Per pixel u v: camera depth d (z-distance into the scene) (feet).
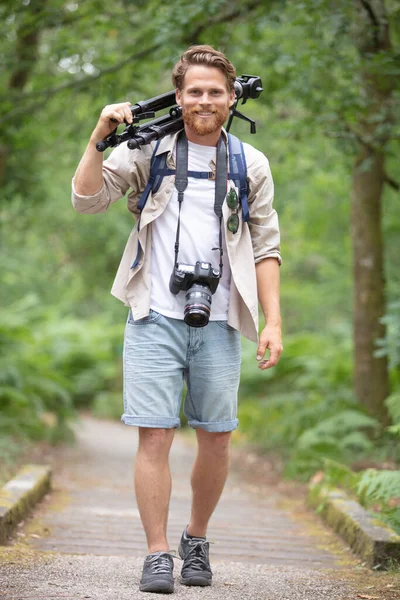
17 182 57.93
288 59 37.04
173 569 17.11
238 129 55.11
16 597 14.70
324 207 66.44
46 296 113.70
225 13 40.19
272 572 18.88
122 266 16.53
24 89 53.31
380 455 41.78
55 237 106.11
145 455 16.17
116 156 16.34
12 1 41.55
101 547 21.56
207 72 15.60
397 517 23.35
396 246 60.95
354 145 37.83
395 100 36.58
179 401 16.53
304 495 37.78
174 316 16.06
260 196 16.55
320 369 58.18
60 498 31.63
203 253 16.15
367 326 44.21
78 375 100.37
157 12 40.24
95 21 43.98
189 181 16.20
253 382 66.08
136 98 45.32
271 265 16.66
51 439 56.54
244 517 29.32
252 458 52.85
